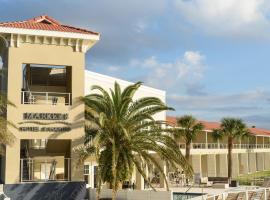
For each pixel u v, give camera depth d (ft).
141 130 89.25
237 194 100.73
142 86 135.33
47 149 106.22
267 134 276.21
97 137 81.51
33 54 93.91
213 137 203.72
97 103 89.81
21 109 92.17
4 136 79.56
